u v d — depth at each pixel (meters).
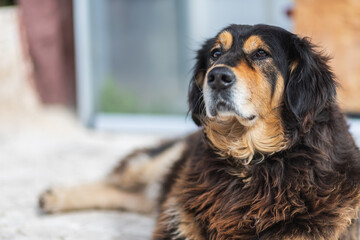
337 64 7.68
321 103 3.77
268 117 3.91
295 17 7.84
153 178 5.66
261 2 8.95
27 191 6.13
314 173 3.68
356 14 7.53
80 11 9.67
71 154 8.19
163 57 9.58
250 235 3.70
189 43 9.27
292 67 3.95
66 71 11.19
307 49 3.91
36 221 5.07
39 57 10.83
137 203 5.65
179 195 4.12
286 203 3.63
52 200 5.37
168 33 9.45
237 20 9.07
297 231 3.52
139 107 9.98
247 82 3.80
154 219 5.12
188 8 9.21
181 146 5.62
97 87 10.04
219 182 3.91
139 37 9.69
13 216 5.18
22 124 10.29
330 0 7.57
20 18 10.81
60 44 10.83
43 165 7.49
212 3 9.12
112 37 9.81
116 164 6.17
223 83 3.78
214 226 3.75
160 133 9.70
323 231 3.52
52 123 10.40
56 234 4.66
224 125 4.04
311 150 3.76
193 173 4.13
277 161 3.82
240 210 3.78
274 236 3.58
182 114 9.69
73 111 11.10
